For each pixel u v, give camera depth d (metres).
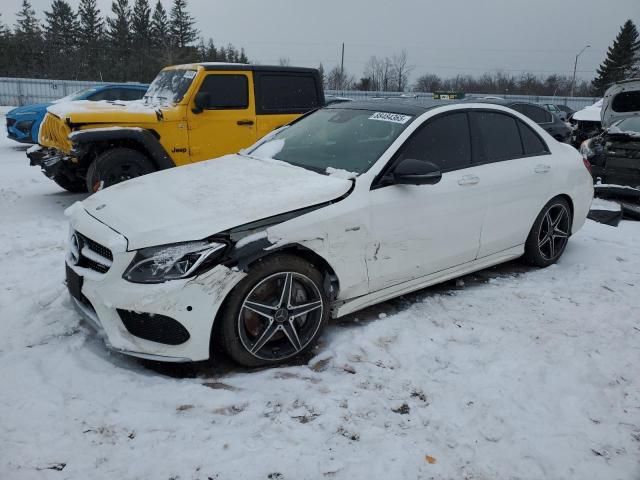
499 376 3.12
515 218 4.49
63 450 2.35
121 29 59.78
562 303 4.17
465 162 4.14
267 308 3.06
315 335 3.29
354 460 2.40
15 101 30.25
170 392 2.80
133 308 2.80
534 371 3.19
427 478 2.34
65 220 6.43
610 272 4.89
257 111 7.68
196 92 7.14
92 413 2.60
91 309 3.11
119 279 2.85
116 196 3.49
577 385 3.07
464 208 4.01
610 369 3.25
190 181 3.62
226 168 3.90
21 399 2.67
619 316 3.96
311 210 3.20
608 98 10.30
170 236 2.86
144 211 3.14
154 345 2.87
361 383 3.01
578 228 5.27
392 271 3.66
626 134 7.97
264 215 3.04
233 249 2.90
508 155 4.51
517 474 2.40
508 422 2.73
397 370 3.15
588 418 2.80
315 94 8.29
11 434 2.42
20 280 4.30
